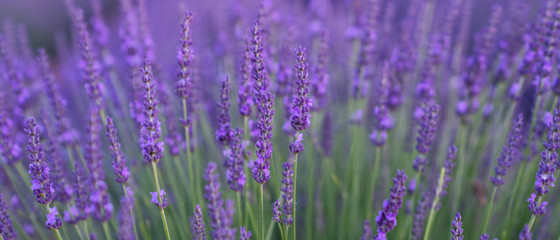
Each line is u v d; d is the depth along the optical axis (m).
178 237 0.60
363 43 0.62
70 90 0.86
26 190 0.65
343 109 0.78
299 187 0.68
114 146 0.50
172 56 0.93
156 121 0.49
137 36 0.64
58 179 0.54
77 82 0.82
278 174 0.61
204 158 0.68
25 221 0.65
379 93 0.59
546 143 0.49
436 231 0.62
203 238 0.50
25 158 0.64
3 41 0.65
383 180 0.64
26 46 0.77
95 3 0.68
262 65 0.49
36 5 1.48
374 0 0.61
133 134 0.67
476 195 0.64
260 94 0.49
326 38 0.58
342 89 0.79
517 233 0.60
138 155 0.66
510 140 0.54
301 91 0.49
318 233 0.64
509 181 0.62
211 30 0.83
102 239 0.61
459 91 0.67
